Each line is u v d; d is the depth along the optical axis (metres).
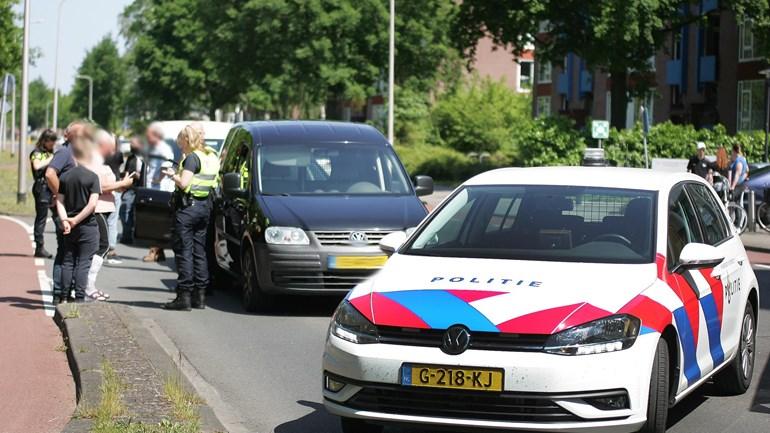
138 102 148.38
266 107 95.50
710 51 91.44
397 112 112.81
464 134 111.62
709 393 14.13
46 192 30.12
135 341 15.95
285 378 14.89
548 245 11.69
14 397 13.21
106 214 21.53
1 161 114.00
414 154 95.50
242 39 92.38
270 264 20.05
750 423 12.54
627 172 13.05
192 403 12.26
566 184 12.53
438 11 90.88
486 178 13.02
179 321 19.72
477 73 117.19
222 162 24.67
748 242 37.88
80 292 19.80
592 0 68.50
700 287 12.04
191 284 21.12
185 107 139.50
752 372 14.68
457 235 12.12
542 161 72.56
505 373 9.96
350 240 20.00
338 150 22.56
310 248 19.92
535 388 9.91
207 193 21.03
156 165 33.50
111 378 12.97
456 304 10.38
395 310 10.49
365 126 23.86
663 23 72.00
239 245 21.50
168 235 28.50
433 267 11.31
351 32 89.75
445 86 98.31
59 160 19.92
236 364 15.84
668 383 10.75
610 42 69.62
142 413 11.57
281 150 22.41
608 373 10.00
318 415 12.82
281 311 21.03
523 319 10.12
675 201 12.54
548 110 115.25
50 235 37.69
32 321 18.97
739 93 87.75
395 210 20.81
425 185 22.50
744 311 13.97
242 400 13.57
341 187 21.83
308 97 93.06
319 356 16.50
